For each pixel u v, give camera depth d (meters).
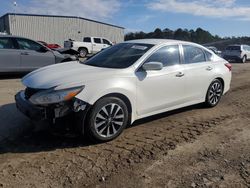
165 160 4.29
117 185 3.63
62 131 4.94
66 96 4.43
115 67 5.31
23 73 11.20
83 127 4.60
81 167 4.03
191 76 6.22
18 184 3.60
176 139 5.08
